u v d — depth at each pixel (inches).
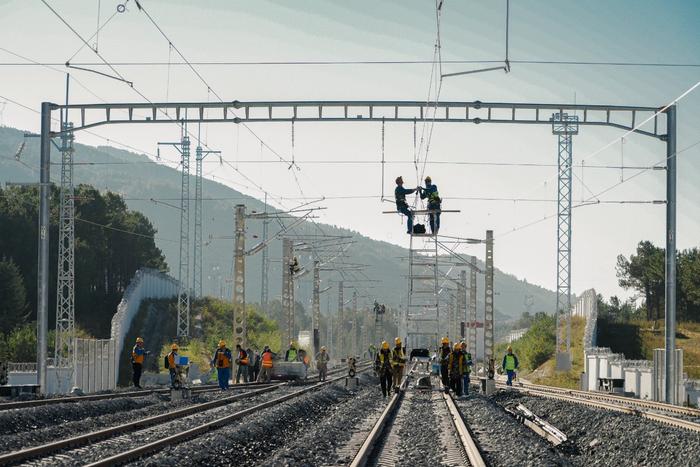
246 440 1402.6
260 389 2819.9
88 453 1201.4
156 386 2881.4
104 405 1951.3
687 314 6491.1
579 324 5940.0
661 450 1397.6
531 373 5364.2
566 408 2129.7
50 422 1658.5
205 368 5068.9
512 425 1731.1
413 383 3555.6
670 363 2502.5
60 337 3503.9
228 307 7347.4
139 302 6323.8
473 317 5068.9
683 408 2224.4
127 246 7406.5
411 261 4001.0
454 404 2246.6
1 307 5177.2
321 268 5339.6
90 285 6673.2
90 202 6978.4
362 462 1186.0
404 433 1601.9
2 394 2192.4
